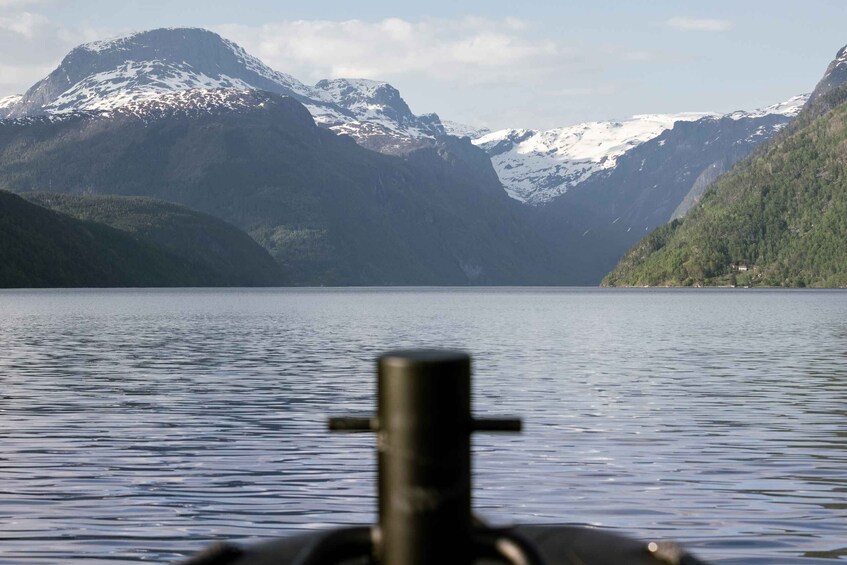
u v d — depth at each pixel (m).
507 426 2.21
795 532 14.12
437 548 2.19
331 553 2.26
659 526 14.48
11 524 14.76
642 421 26.23
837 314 116.94
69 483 17.89
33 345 59.75
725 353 53.78
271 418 26.97
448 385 2.19
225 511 15.65
